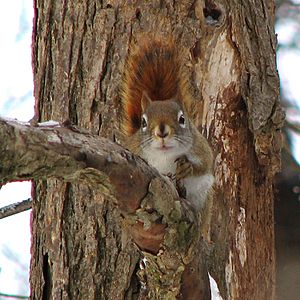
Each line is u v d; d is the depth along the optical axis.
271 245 11.25
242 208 10.92
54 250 10.24
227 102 10.86
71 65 10.60
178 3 10.66
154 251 8.46
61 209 10.25
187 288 8.97
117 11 10.59
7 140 6.99
